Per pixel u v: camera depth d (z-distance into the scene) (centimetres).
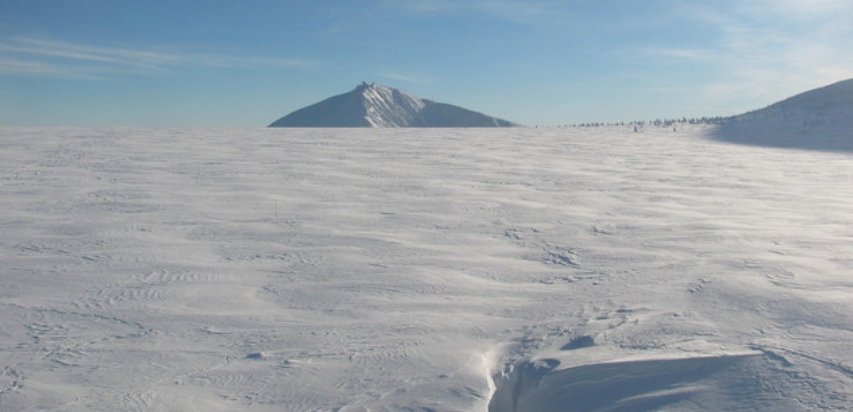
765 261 585
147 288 523
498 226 779
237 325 445
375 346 407
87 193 959
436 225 780
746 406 314
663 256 623
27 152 1409
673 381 342
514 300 499
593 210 891
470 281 552
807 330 399
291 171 1219
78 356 392
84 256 618
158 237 698
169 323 447
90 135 1805
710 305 461
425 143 1902
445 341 416
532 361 379
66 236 696
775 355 358
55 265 586
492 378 376
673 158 1641
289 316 463
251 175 1160
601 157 1642
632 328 421
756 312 440
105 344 411
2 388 348
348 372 371
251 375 368
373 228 759
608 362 362
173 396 342
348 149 1648
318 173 1202
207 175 1149
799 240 684
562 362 370
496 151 1728
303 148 1641
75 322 448
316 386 355
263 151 1546
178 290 519
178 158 1372
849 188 1126
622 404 327
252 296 507
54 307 477
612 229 761
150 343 412
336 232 734
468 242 696
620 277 552
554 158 1594
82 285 530
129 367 377
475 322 451
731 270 555
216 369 375
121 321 450
